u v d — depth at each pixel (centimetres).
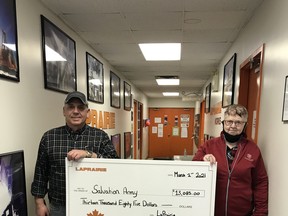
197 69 439
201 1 183
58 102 217
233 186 143
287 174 123
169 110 1007
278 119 137
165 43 292
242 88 229
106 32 255
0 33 138
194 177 126
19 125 159
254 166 144
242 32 236
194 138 919
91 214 131
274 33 147
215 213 148
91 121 302
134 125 692
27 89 168
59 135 159
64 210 156
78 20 224
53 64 204
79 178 130
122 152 504
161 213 128
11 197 149
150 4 190
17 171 155
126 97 548
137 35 264
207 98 534
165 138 1006
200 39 273
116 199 130
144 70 461
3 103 143
